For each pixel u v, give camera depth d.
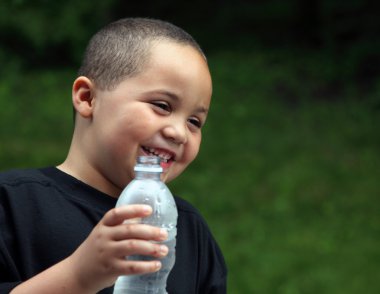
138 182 2.75
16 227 3.11
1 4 15.53
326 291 10.70
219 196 15.16
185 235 3.49
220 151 18.23
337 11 29.59
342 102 23.25
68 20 24.81
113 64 3.17
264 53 28.00
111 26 3.34
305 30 29.84
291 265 11.73
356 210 14.73
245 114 21.62
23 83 23.64
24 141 18.19
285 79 25.06
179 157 3.17
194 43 3.29
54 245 3.11
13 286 2.82
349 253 12.41
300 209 14.69
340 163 17.80
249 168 17.09
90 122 3.23
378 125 21.00
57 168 3.30
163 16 31.75
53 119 20.39
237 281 10.92
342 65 26.16
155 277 2.87
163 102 3.09
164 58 3.12
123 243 2.47
